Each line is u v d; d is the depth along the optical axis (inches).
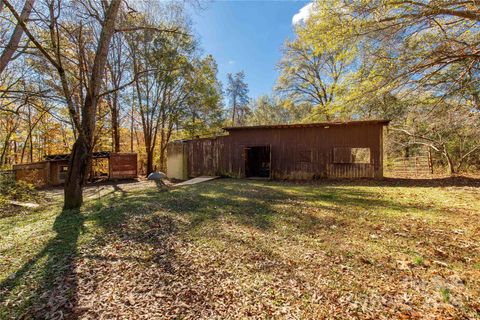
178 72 705.6
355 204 252.2
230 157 545.3
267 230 177.9
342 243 151.3
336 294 100.7
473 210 216.1
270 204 257.0
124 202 277.4
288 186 390.3
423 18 215.2
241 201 272.8
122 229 181.2
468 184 357.4
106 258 137.0
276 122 1519.4
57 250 148.4
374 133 447.5
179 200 278.7
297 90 888.9
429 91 265.1
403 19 224.4
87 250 147.1
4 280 117.5
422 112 332.2
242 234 170.2
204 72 799.1
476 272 113.0
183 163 592.1
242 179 510.6
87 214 227.5
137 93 733.9
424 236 158.1
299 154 490.6
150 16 597.9
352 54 283.3
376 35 242.2
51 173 570.9
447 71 246.5
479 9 192.2
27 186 365.7
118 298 102.0
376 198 281.9
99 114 689.0
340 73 673.0
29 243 162.1
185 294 104.0
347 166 462.0
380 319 85.1
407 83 253.0
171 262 131.7
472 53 220.1
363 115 497.0
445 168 528.4
